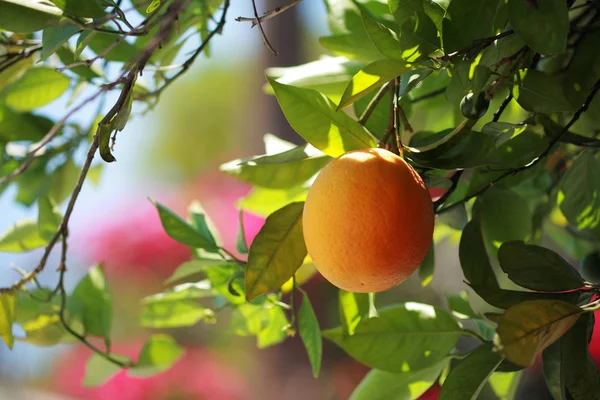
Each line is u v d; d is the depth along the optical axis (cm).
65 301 126
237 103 730
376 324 115
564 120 120
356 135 106
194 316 131
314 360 114
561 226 143
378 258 98
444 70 124
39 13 103
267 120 417
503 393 120
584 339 103
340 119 106
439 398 105
